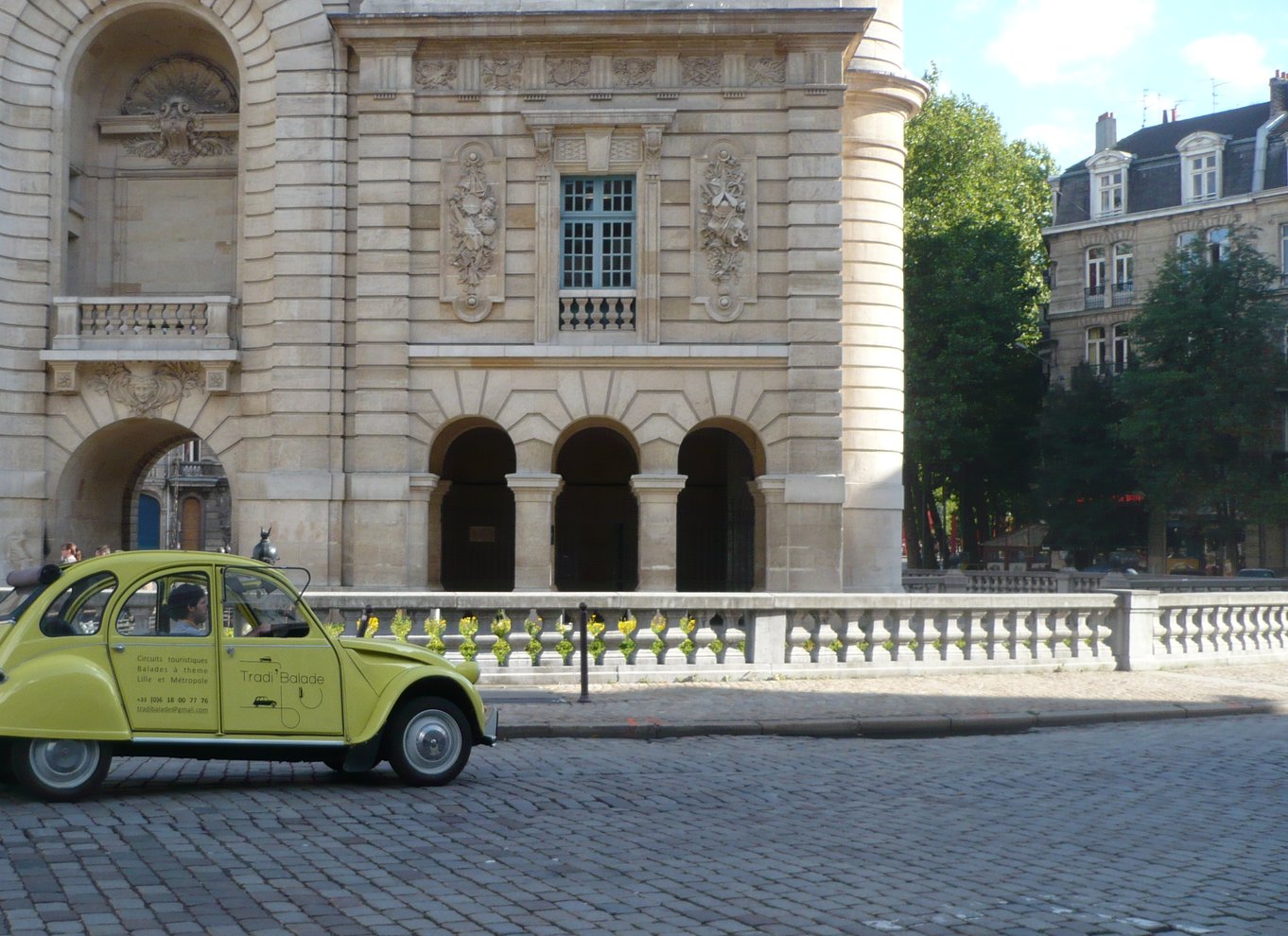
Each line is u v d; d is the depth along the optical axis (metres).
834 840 11.38
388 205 31.94
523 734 17.06
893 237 36.03
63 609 12.49
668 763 15.35
